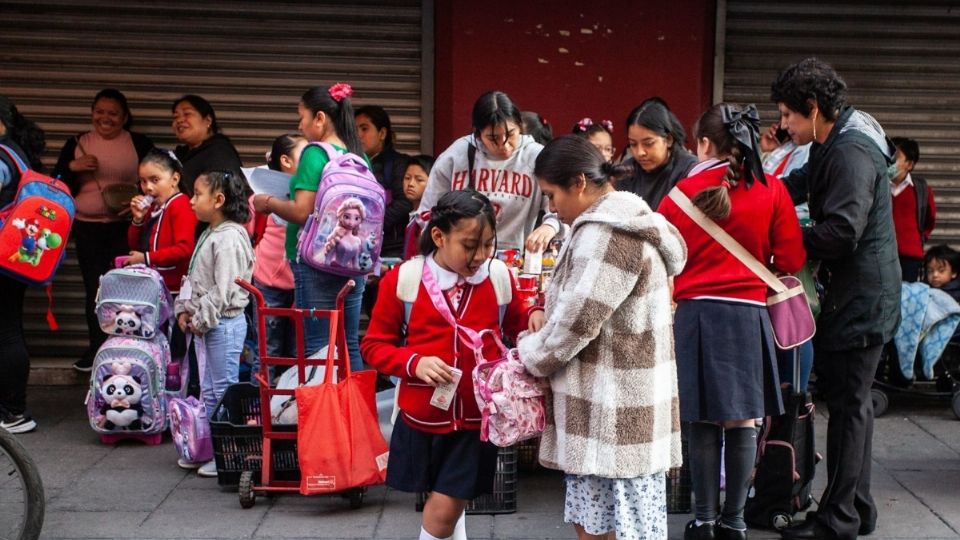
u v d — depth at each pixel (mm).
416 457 3814
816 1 7246
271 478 5043
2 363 5957
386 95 7336
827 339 4578
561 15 7152
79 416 6492
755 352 4336
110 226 7125
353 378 4855
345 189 5172
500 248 5449
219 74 7320
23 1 7203
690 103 7223
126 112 7176
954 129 7422
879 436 6246
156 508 5004
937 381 6891
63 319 7461
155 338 5918
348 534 4707
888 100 7391
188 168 6715
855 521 4625
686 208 4363
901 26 7293
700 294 4352
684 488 4934
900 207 7023
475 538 4668
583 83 7207
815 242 4391
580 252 3428
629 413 3490
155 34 7270
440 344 3734
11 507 4383
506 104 5137
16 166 5707
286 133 7391
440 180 5477
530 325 3740
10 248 5586
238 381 5973
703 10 7152
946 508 5078
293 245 5480
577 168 3498
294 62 7305
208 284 5531
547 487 5281
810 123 4457
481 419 3664
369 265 5328
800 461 4758
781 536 4711
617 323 3488
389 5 7246
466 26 7156
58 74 7289
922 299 6543
